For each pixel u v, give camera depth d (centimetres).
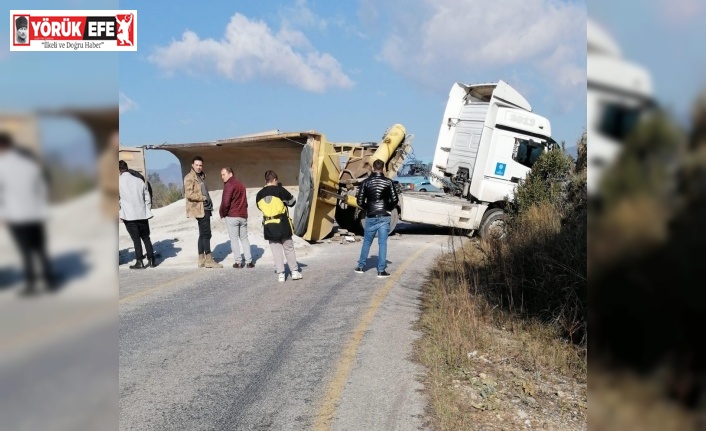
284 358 487
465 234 1311
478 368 473
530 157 1330
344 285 786
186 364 474
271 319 611
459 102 1455
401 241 1296
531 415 390
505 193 1312
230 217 923
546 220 753
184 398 405
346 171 1377
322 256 1066
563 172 1032
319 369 460
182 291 752
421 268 921
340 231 1382
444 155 1453
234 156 1427
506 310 616
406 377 443
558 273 586
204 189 932
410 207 1312
